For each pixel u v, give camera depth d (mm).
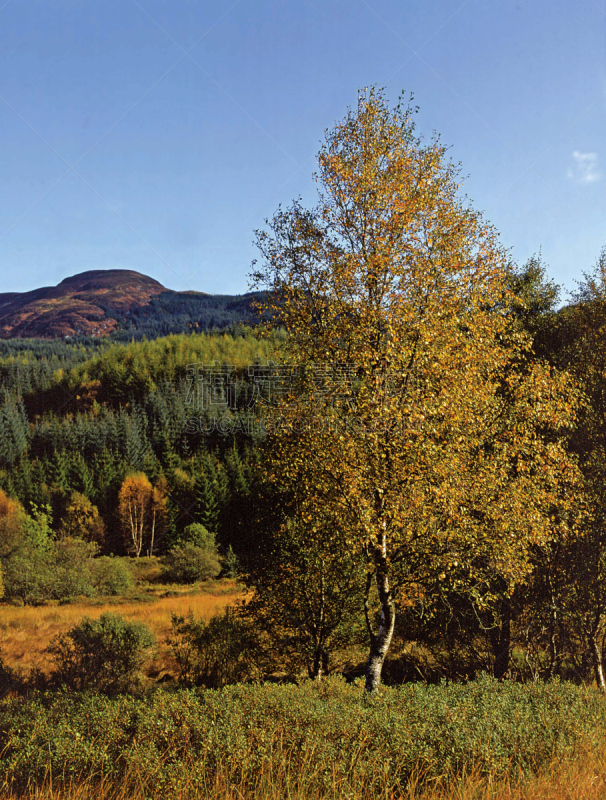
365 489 9203
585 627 12422
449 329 9508
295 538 14570
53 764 5785
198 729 6062
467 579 10477
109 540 75250
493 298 10078
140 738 6145
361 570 13602
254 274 11086
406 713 6668
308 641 14789
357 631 14656
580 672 13109
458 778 5363
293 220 11031
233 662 15055
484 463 9422
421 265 9594
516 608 12867
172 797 5117
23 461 94875
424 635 14461
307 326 10570
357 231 10422
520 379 10453
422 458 8742
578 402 11641
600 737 6410
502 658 12961
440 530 9148
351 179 10445
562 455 10031
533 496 9578
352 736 6059
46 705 8562
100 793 5191
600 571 12125
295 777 5398
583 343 15156
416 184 10188
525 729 6254
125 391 141000
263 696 7207
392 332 9055
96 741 6234
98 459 93250
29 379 154500
